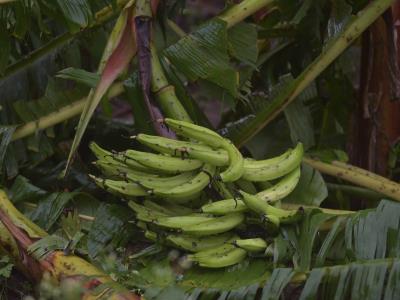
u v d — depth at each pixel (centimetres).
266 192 427
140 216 431
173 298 407
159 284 422
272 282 400
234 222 424
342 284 396
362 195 488
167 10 477
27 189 464
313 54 490
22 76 484
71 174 482
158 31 466
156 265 430
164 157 427
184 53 448
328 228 425
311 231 413
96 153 439
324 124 507
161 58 456
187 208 435
